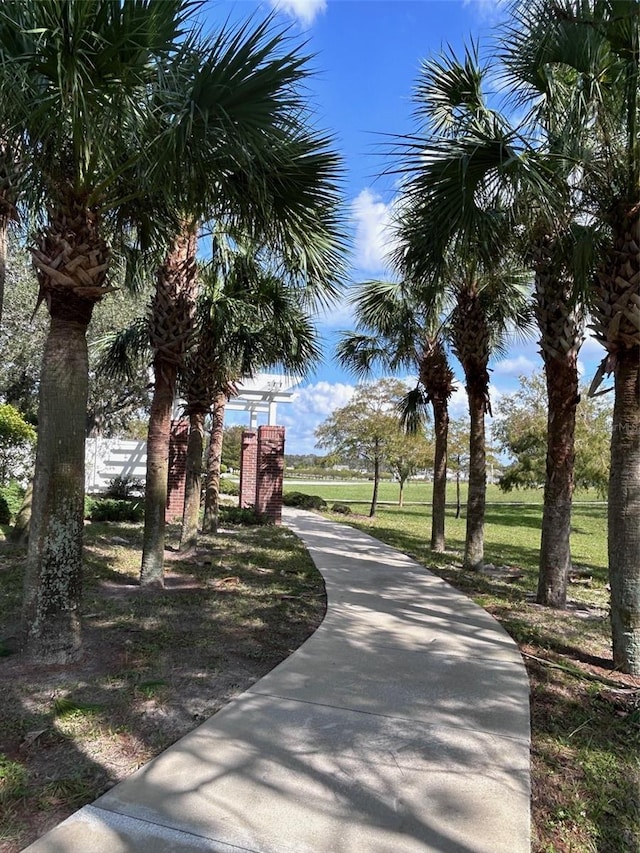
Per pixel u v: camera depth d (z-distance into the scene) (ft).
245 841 6.88
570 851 7.18
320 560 27.55
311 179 14.51
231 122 11.92
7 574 20.75
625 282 13.84
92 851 6.63
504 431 55.93
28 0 9.83
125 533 32.83
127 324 50.37
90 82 10.43
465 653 14.57
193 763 8.65
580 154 14.33
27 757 8.73
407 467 60.64
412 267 17.65
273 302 28.04
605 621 19.10
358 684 12.12
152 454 20.31
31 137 12.01
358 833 7.10
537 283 21.39
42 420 12.72
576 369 21.30
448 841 7.02
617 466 14.23
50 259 12.50
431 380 34.55
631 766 9.39
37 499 12.67
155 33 10.60
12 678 11.62
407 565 27.73
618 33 12.94
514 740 9.87
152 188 12.91
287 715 10.46
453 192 14.30
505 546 42.98
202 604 18.11
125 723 9.94
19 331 45.91
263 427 42.88
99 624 15.51
